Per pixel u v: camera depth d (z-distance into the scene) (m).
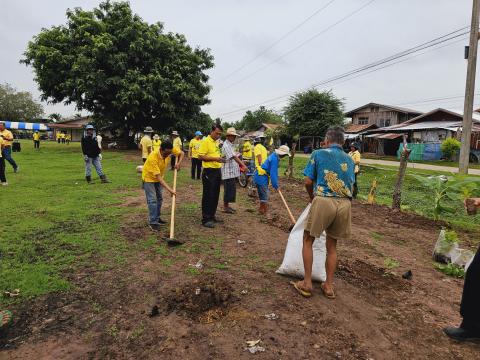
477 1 11.10
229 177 7.30
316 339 3.01
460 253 4.97
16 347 2.85
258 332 3.07
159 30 27.97
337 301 3.68
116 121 27.67
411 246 5.96
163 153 5.64
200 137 12.48
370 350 2.91
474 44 11.16
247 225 6.52
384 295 3.94
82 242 5.20
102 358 2.73
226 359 2.72
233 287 3.89
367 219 7.96
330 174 3.53
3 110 77.50
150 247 5.08
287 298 3.68
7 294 3.59
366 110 44.44
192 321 3.24
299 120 42.44
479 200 3.29
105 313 3.34
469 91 11.30
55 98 28.06
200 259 4.68
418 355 2.88
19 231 5.62
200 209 7.62
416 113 41.03
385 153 35.19
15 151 24.14
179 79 25.95
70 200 8.09
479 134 26.23
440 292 4.12
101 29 25.09
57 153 23.84
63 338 2.97
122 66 24.34
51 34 25.47
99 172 10.85
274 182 6.50
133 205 7.79
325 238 4.08
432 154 27.42
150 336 2.99
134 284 3.92
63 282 3.89
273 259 4.80
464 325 3.11
